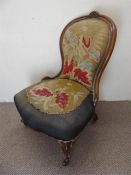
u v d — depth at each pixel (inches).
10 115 83.7
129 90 87.6
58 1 73.0
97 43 63.6
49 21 76.4
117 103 88.5
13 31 78.3
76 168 62.0
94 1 73.0
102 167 62.0
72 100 61.4
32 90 66.2
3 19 76.2
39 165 63.3
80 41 66.9
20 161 64.7
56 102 60.6
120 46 79.4
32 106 61.5
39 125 59.1
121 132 74.1
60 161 64.4
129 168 61.3
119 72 84.2
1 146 69.9
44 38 79.3
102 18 65.3
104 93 89.0
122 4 72.8
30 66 84.8
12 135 74.2
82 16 70.1
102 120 79.7
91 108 63.7
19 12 75.0
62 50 72.5
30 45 80.7
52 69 85.0
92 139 71.6
